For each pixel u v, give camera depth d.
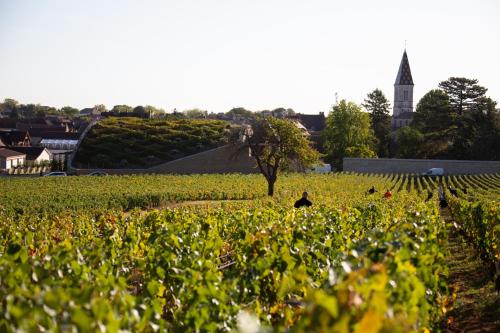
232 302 7.62
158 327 6.44
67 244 9.62
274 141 42.31
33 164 90.19
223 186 47.00
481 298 11.65
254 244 10.16
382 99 114.44
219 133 76.12
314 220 13.89
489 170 72.56
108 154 69.56
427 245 9.11
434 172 72.44
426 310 7.30
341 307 4.59
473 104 94.12
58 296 5.16
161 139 73.00
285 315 6.47
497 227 13.45
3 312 5.49
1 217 22.28
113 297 6.39
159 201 38.34
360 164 77.12
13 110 179.00
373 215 20.11
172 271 9.26
